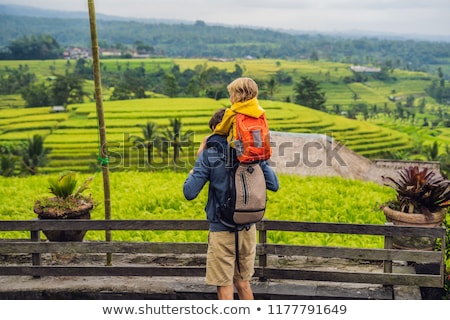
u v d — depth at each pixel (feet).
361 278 20.75
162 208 43.39
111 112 356.38
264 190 16.99
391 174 62.69
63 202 25.90
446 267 23.76
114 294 21.16
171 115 340.39
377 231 20.51
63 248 21.36
